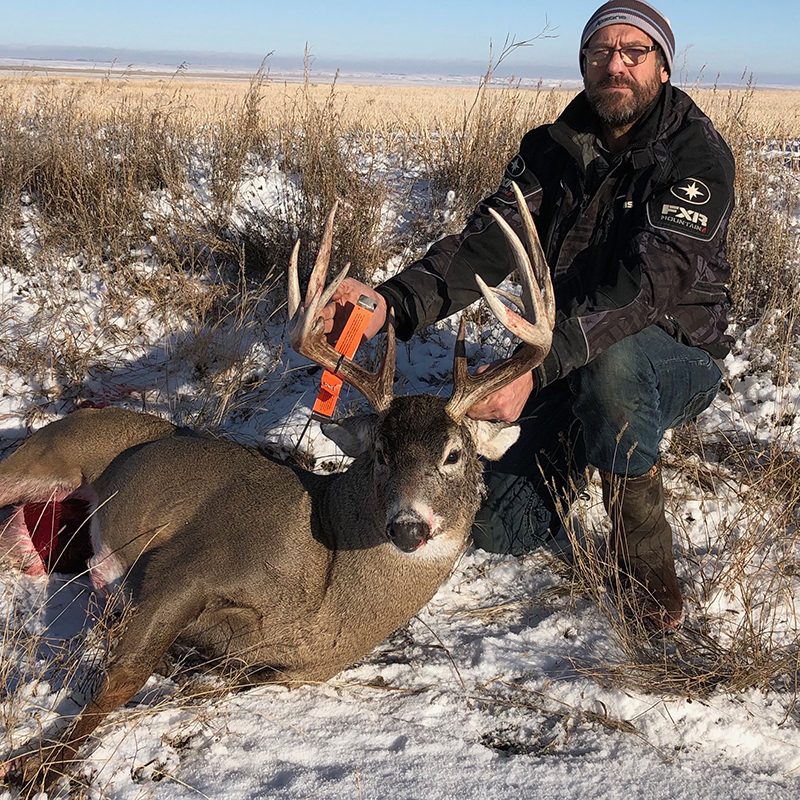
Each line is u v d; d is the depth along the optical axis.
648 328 4.21
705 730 3.46
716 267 4.39
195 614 3.68
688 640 3.95
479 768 3.24
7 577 4.42
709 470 5.16
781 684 3.74
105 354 6.30
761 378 6.07
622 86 4.32
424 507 3.42
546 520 4.70
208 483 4.09
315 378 6.15
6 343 6.20
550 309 3.48
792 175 8.55
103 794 3.05
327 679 3.79
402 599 3.75
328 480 3.98
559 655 3.93
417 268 4.54
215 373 6.14
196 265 7.09
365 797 3.06
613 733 3.47
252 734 3.40
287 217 7.32
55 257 7.09
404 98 24.14
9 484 4.70
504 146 8.41
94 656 3.66
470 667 3.85
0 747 3.23
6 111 9.75
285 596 3.72
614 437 4.03
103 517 4.39
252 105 9.84
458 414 3.64
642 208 4.29
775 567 4.36
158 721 3.44
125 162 8.05
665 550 4.12
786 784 3.23
